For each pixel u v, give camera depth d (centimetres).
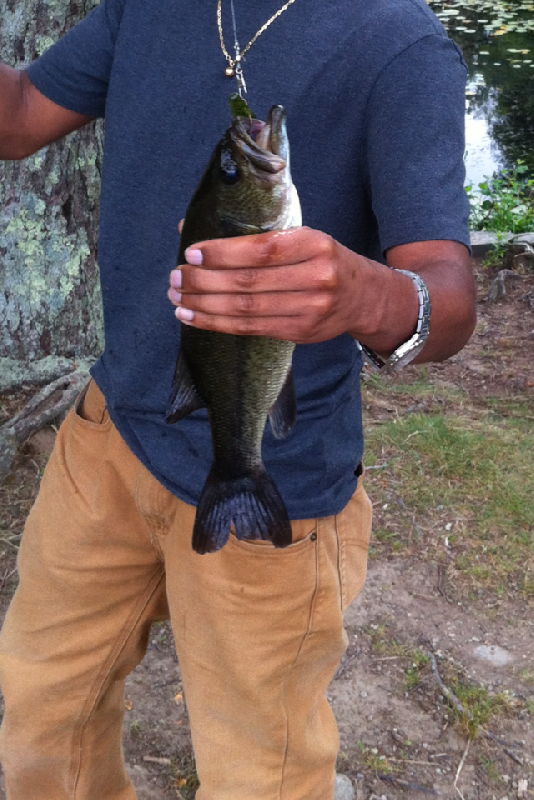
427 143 136
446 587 326
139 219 164
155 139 160
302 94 144
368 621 307
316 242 99
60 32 348
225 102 153
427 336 120
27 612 189
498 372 493
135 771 251
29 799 199
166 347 162
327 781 184
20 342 390
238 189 111
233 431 133
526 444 416
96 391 188
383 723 267
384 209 138
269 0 147
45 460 367
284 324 103
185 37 158
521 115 1059
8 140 193
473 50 1355
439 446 410
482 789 247
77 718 189
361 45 141
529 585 326
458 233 134
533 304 582
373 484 384
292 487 159
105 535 179
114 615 187
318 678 176
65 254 379
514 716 268
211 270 100
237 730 172
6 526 337
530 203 770
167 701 275
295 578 161
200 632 168
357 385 171
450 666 287
